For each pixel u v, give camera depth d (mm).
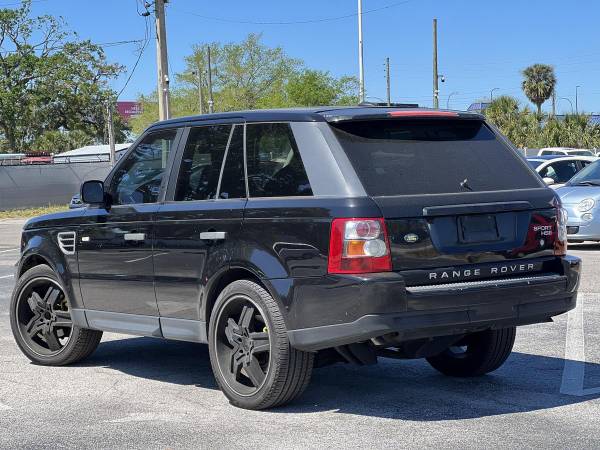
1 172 38781
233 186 6090
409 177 5621
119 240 6777
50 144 73688
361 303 5289
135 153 6953
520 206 5816
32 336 7734
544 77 83812
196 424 5676
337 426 5539
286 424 5613
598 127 58469
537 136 58188
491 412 5809
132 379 7066
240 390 6000
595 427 5418
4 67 56094
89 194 6828
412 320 5352
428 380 6793
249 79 71375
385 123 5832
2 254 19375
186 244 6230
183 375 7180
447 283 5527
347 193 5441
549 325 8969
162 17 26984
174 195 6504
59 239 7352
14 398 6496
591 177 16141
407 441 5188
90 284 7102
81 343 7445
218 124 6352
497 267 5699
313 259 5473
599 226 15133
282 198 5738
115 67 58438
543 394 6273
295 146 5789
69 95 57469
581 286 11578
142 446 5234
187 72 72500
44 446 5281
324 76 67000
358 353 5758
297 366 5680
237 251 5863
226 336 6062
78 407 6203
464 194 5660
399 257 5391
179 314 6375
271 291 5664
